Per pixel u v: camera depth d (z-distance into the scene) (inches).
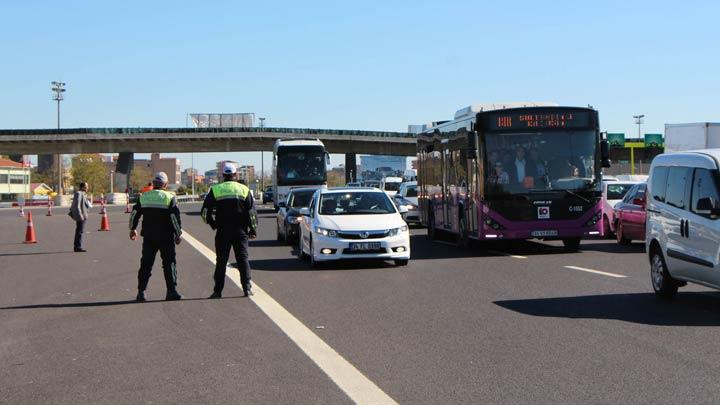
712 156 413.1
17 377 287.6
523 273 580.7
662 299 442.3
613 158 3572.8
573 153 740.0
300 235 716.0
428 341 333.4
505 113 738.8
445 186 892.6
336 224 639.1
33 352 332.5
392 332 355.9
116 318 416.8
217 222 482.0
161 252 480.7
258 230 1268.5
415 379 269.3
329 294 488.1
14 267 719.1
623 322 367.6
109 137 3102.9
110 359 313.7
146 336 361.7
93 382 276.4
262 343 337.4
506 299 450.6
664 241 441.1
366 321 386.6
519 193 733.9
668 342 319.6
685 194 425.1
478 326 365.4
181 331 371.9
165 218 478.9
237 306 446.0
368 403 240.4
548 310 407.5
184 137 3149.6
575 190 735.1
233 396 252.5
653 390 247.6
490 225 737.6
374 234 633.6
